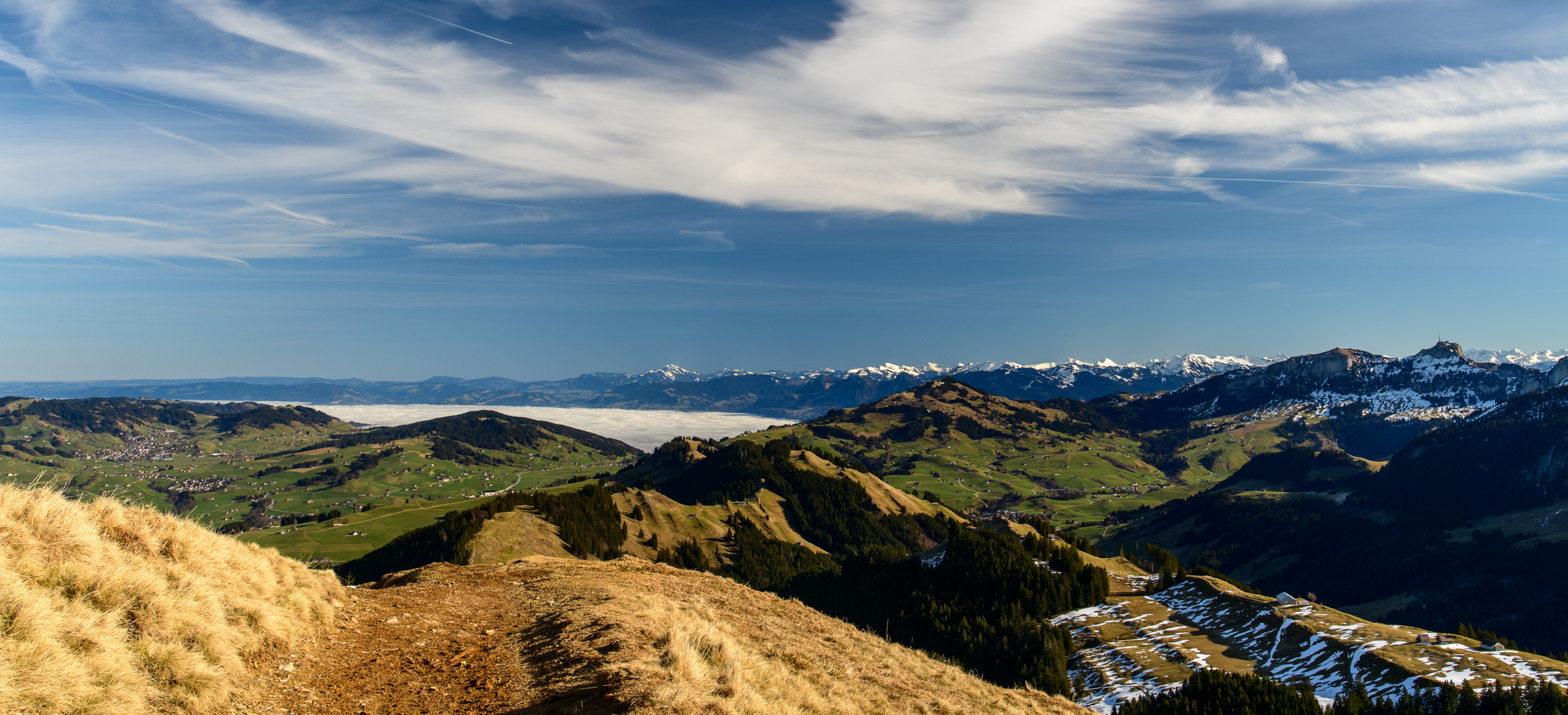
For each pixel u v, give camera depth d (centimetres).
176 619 1246
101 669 1041
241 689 1241
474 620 2041
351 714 1248
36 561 1153
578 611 2067
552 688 1396
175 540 1497
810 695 1727
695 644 1717
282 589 1714
